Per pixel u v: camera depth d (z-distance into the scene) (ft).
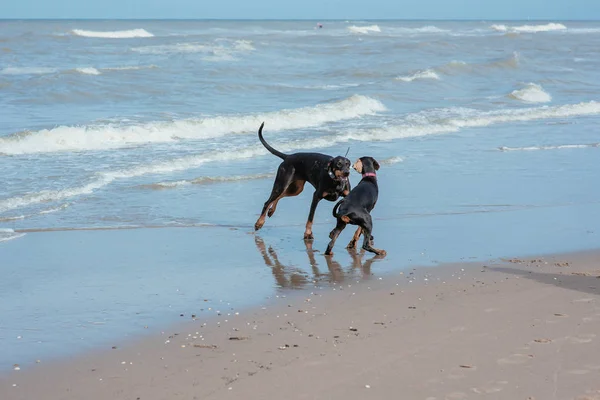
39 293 24.89
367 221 29.07
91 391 17.06
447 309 22.57
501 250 30.37
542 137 61.36
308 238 32.68
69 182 42.34
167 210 37.86
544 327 20.58
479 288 24.88
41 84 80.59
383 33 244.63
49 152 51.49
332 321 21.79
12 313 22.77
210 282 26.32
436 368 17.87
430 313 22.24
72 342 20.29
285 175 33.42
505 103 82.02
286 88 87.56
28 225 34.32
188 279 26.71
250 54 129.08
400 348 19.26
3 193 39.37
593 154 53.88
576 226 34.53
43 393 16.99
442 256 29.53
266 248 31.48
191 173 46.42
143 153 51.52
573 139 60.49
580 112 76.38
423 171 47.47
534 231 33.58
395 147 55.88
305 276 27.09
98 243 31.76
